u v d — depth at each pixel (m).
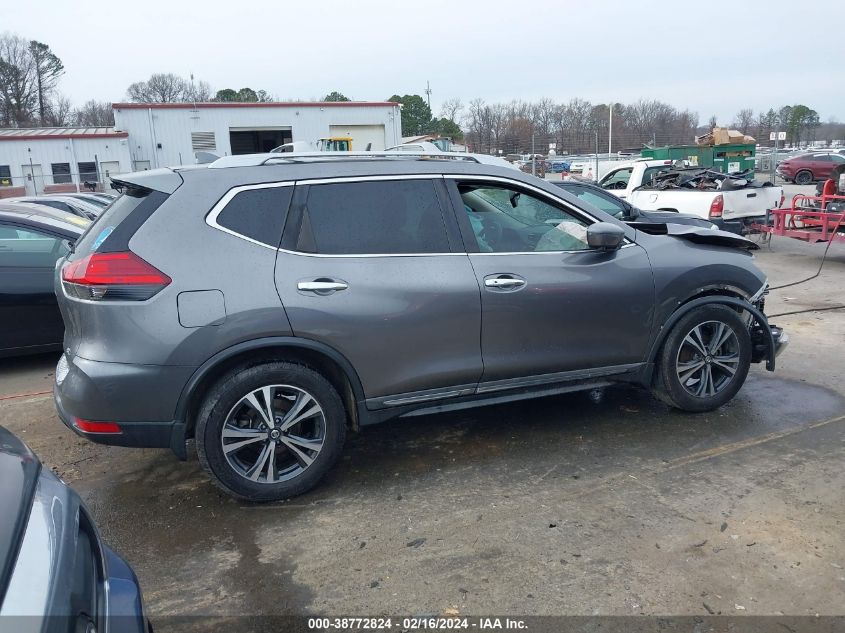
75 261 3.55
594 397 5.20
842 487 3.71
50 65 84.31
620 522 3.43
